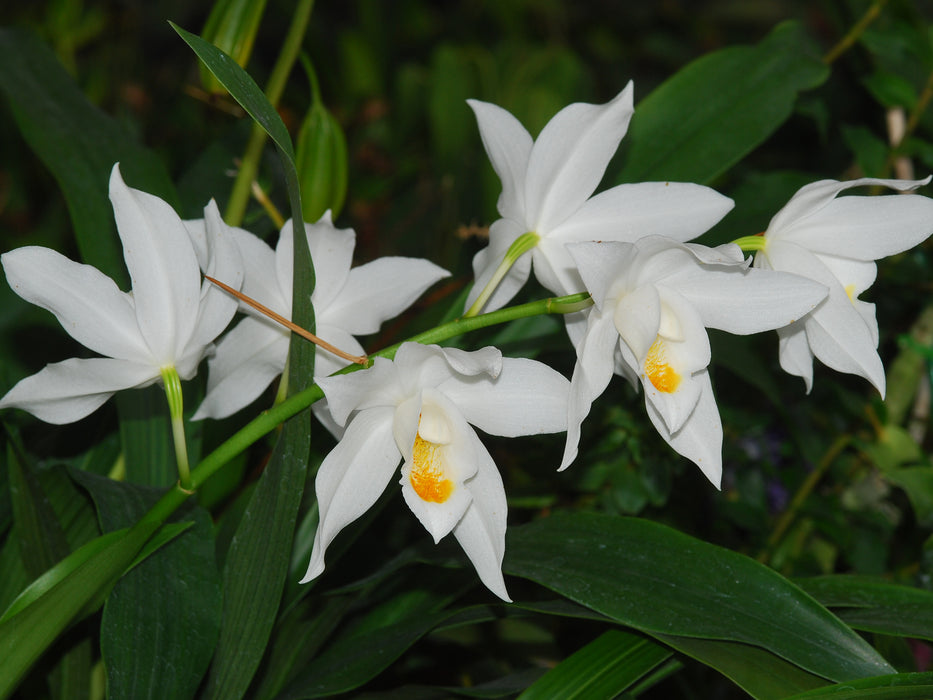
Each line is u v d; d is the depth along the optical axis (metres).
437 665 0.55
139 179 0.53
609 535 0.45
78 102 0.54
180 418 0.42
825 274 0.42
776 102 0.53
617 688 0.42
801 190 0.42
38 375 0.41
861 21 0.59
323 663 0.47
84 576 0.40
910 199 0.42
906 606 0.44
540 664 0.55
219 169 0.58
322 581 0.50
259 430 0.41
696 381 0.42
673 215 0.44
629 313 0.41
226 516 0.49
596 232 0.44
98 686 0.51
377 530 0.58
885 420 0.57
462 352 0.39
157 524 0.41
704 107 0.53
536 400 0.42
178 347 0.42
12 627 0.39
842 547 0.58
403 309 0.47
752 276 0.41
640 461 0.55
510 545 0.46
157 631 0.43
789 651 0.41
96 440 0.53
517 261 0.45
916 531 0.58
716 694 0.56
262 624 0.43
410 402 0.41
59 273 0.40
